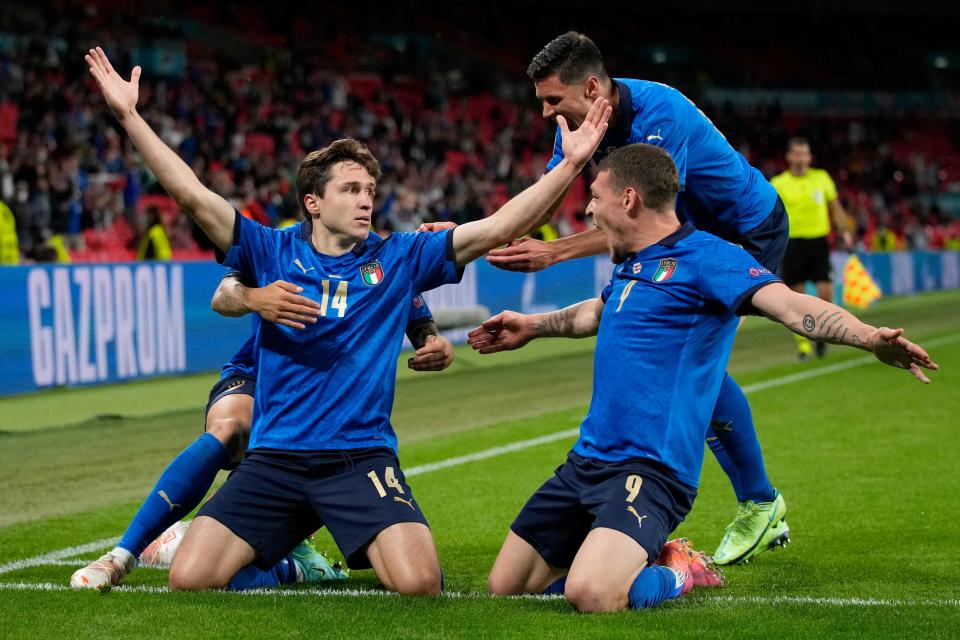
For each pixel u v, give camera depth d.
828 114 100.06
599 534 9.36
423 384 27.80
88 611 9.22
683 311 9.77
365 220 10.31
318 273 10.33
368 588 10.48
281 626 8.73
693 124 11.84
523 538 10.13
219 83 59.25
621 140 11.78
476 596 9.90
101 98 53.75
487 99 81.12
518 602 9.59
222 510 10.11
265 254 10.40
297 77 65.00
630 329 9.91
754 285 9.44
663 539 9.62
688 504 10.02
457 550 12.31
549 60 11.35
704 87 93.19
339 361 10.26
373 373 10.35
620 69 95.56
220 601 9.51
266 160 52.28
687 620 8.87
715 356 9.98
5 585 10.37
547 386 27.33
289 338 10.22
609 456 9.88
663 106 11.62
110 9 66.75
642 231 10.05
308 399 10.25
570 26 97.06
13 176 43.38
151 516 10.58
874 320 46.78
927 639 8.34
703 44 103.12
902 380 26.94
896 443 18.62
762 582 10.70
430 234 10.59
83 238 44.28
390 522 9.93
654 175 9.90
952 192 94.19
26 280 24.59
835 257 54.25
